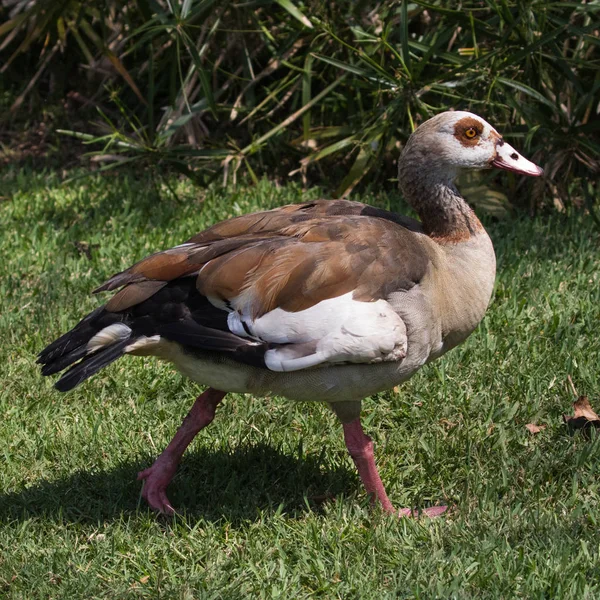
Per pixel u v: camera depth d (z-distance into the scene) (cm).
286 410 936
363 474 777
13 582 693
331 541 727
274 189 1459
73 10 1480
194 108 1496
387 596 656
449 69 1412
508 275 1174
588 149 1398
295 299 704
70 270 1207
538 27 1308
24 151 1673
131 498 807
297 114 1426
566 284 1153
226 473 845
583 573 679
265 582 691
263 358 702
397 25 1453
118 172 1589
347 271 712
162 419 927
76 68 1797
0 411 930
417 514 783
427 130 806
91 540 747
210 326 709
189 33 1502
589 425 888
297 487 819
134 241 1295
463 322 781
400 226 779
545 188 1425
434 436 884
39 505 794
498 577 673
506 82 1301
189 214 1384
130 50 1395
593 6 1270
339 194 1399
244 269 712
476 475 819
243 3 1463
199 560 720
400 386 969
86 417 925
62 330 1065
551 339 1041
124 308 717
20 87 1838
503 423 903
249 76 1525
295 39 1434
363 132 1403
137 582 697
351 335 697
